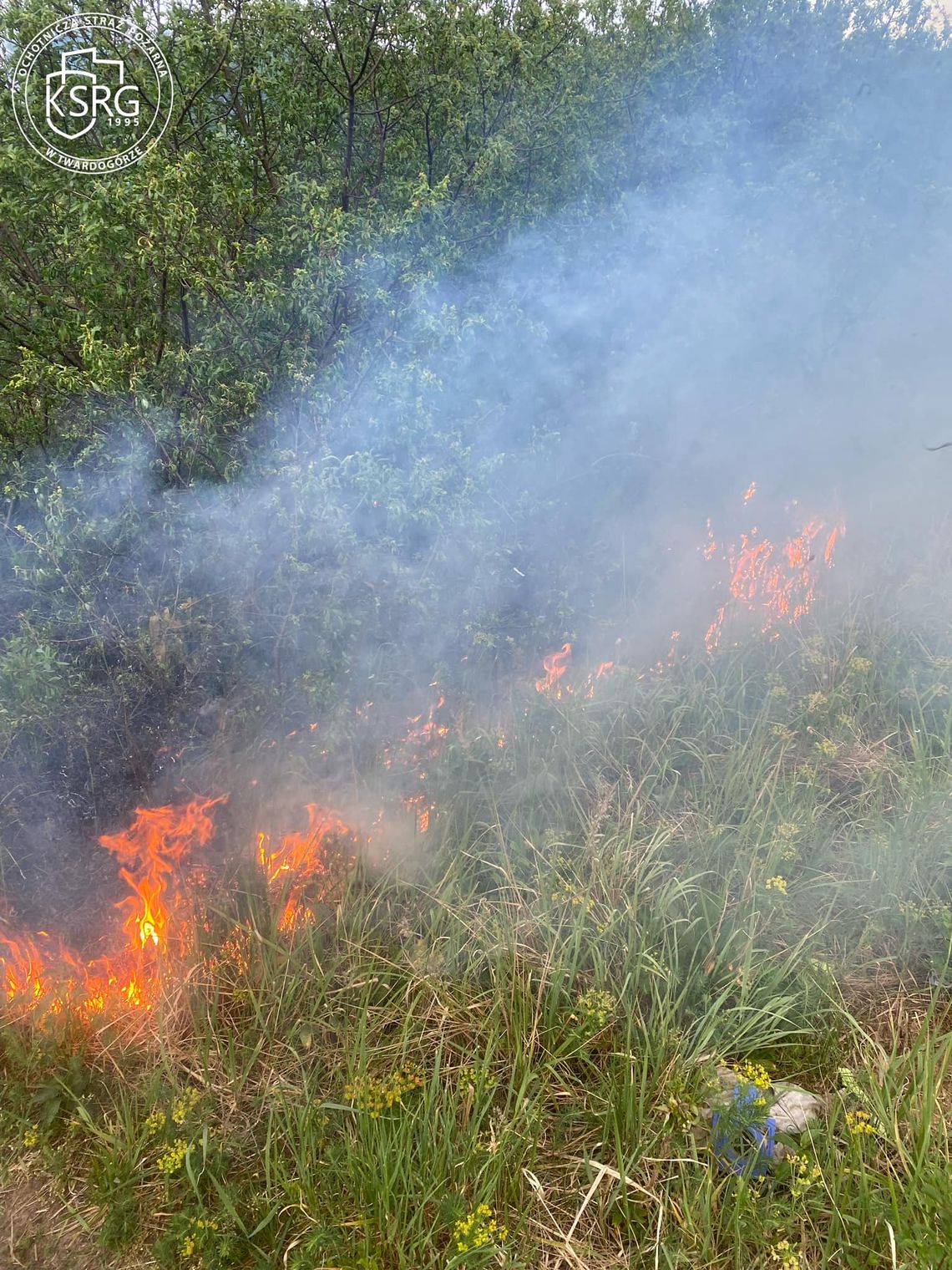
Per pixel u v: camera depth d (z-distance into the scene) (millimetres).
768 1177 2156
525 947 2660
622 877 2842
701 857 2982
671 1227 2088
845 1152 2193
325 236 3490
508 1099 2324
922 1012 2566
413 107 4434
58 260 3922
